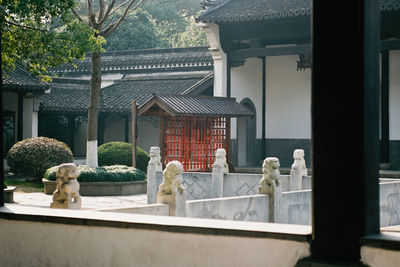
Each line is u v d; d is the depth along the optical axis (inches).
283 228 161.3
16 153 667.4
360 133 145.3
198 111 656.4
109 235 180.9
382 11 697.6
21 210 202.5
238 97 850.8
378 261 142.9
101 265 181.9
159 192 279.4
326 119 149.1
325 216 149.5
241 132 887.1
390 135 785.6
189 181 505.7
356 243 145.9
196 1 1531.7
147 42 1224.2
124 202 522.9
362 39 145.1
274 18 763.4
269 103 897.5
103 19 649.0
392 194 417.1
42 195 571.5
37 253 193.3
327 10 148.7
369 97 148.3
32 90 797.9
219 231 163.8
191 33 1491.1
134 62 994.7
